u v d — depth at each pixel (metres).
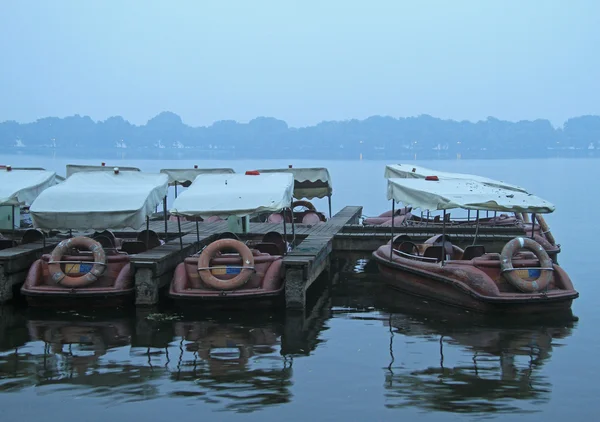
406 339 11.41
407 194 14.44
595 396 8.98
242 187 14.44
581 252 21.56
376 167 120.12
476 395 8.99
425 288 14.16
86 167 22.31
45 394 9.00
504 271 12.66
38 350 10.78
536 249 12.80
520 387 9.27
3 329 11.89
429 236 17.59
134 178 14.83
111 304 13.23
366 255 17.75
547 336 11.56
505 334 11.66
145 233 15.50
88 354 10.59
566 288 12.91
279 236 15.34
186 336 11.54
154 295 13.24
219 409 8.55
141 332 11.74
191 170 23.08
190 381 9.46
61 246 13.19
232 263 13.17
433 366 10.09
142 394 9.00
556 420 8.26
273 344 11.14
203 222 21.20
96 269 13.11
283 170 22.03
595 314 13.06
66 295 12.92
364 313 13.16
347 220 21.12
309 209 23.20
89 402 8.74
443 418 8.30
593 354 10.64
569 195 48.47
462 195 13.56
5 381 9.45
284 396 8.95
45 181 15.97
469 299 12.95
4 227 18.64
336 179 72.62
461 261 13.26
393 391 9.12
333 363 10.21
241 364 10.16
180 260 14.92
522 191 16.94
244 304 13.02
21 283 14.28
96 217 13.03
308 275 13.27
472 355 10.58
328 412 8.47
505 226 19.75
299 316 12.82
